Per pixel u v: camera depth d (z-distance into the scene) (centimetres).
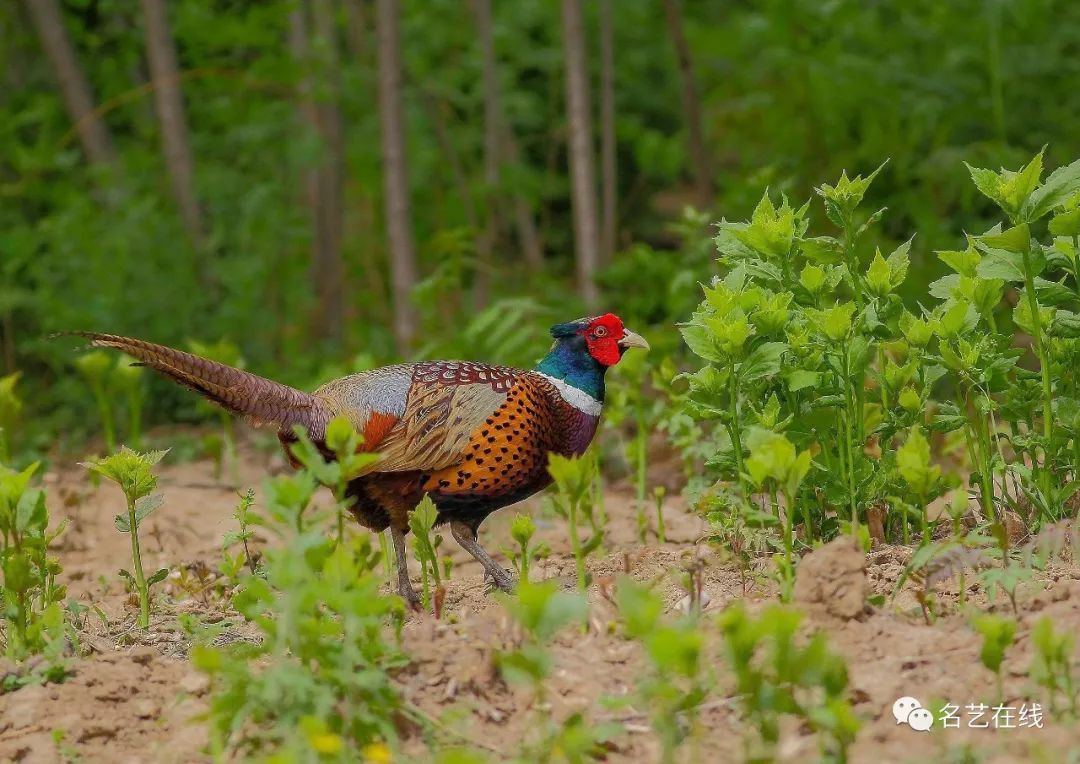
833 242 869
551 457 786
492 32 1966
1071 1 1819
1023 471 864
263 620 663
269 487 658
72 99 1755
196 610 883
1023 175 812
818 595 739
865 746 627
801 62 1739
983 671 680
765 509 916
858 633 725
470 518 913
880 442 881
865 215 1634
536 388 920
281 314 1755
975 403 882
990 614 738
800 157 1762
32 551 800
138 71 1934
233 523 1185
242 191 1783
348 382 897
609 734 609
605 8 1881
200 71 1727
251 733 661
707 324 842
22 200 1775
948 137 1750
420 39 2014
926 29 1800
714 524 898
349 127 2011
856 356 848
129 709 707
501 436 888
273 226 1741
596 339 938
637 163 2319
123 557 1103
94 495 1288
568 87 1652
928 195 1639
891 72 1741
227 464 1435
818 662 584
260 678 644
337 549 670
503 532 1120
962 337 862
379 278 2008
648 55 2231
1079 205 840
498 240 1964
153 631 830
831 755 607
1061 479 888
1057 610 726
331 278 1841
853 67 1730
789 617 583
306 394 882
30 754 668
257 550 1096
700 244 1460
